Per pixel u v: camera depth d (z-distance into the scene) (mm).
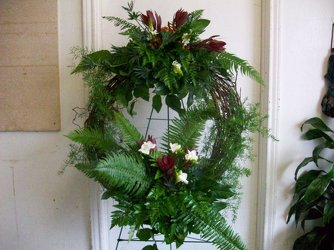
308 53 1271
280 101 1290
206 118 1051
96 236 1343
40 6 1249
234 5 1275
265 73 1279
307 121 1256
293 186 1334
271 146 1305
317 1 1254
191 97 1006
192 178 962
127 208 871
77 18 1258
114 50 1052
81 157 1123
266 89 1280
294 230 1361
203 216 840
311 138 1284
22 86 1277
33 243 1379
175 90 938
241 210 1375
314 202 1231
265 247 1359
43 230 1374
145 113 1302
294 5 1247
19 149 1328
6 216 1364
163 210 827
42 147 1324
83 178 1343
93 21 1234
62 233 1375
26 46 1261
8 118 1296
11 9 1249
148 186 895
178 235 853
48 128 1298
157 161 902
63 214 1365
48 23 1251
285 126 1305
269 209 1340
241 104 1114
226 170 1047
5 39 1256
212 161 1040
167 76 892
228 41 1287
